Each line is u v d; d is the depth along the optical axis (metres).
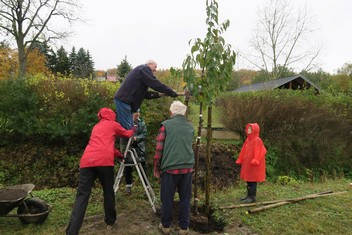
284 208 5.40
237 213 5.11
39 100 8.30
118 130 4.38
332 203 5.78
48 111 8.18
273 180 8.80
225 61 4.59
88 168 4.00
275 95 10.95
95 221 4.62
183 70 4.60
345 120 11.01
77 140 8.33
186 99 4.84
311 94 11.84
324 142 10.59
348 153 11.27
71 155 8.06
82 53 52.59
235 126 10.41
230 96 11.20
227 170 8.52
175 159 3.88
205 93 4.63
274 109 10.10
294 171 9.88
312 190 6.82
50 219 4.69
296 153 10.27
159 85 4.63
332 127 10.73
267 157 9.68
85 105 8.40
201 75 4.67
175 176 3.94
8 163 7.73
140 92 4.75
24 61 22.67
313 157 10.54
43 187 7.27
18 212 4.45
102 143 4.09
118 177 4.75
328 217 5.05
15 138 8.28
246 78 33.78
